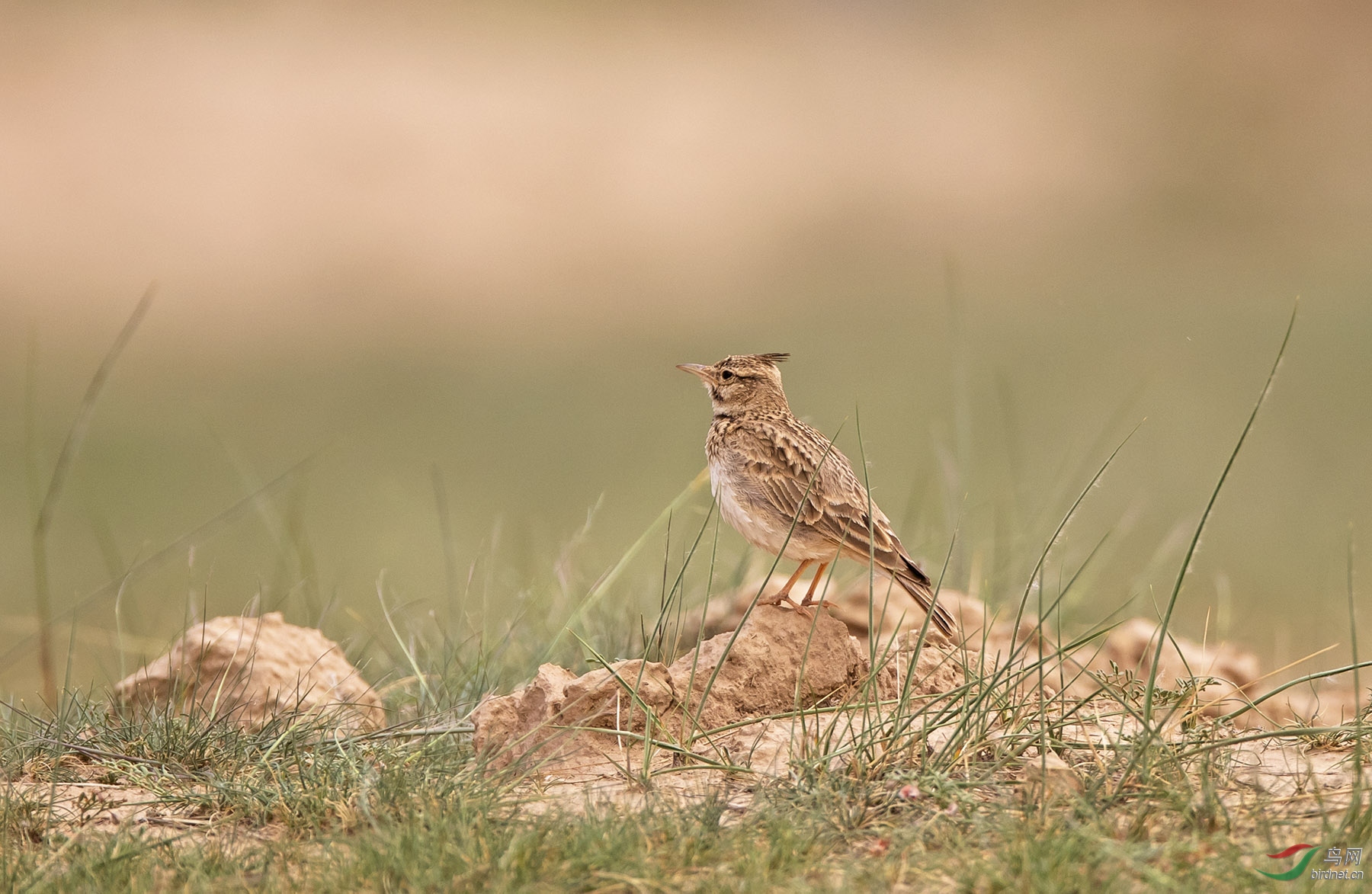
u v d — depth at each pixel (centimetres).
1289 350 2738
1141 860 514
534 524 1709
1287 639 1283
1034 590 1011
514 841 537
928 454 2059
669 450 2289
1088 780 592
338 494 2086
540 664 884
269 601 1041
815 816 565
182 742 707
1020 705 664
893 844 541
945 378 2577
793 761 618
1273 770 621
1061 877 497
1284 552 1730
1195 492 1970
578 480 2109
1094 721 644
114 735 732
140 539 1958
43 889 532
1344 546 1722
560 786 644
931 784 587
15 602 1672
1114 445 2130
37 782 682
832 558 820
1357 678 595
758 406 863
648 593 1069
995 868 509
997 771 614
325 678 820
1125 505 1909
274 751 699
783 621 735
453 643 916
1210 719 685
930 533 1120
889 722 646
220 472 2256
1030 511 1126
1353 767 609
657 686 690
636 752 675
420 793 609
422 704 813
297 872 548
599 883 518
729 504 835
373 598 1424
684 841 539
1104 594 1257
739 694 709
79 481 2209
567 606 983
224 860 559
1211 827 551
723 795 614
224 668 800
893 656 752
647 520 1822
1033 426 2239
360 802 607
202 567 1817
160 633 1229
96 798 652
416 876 516
